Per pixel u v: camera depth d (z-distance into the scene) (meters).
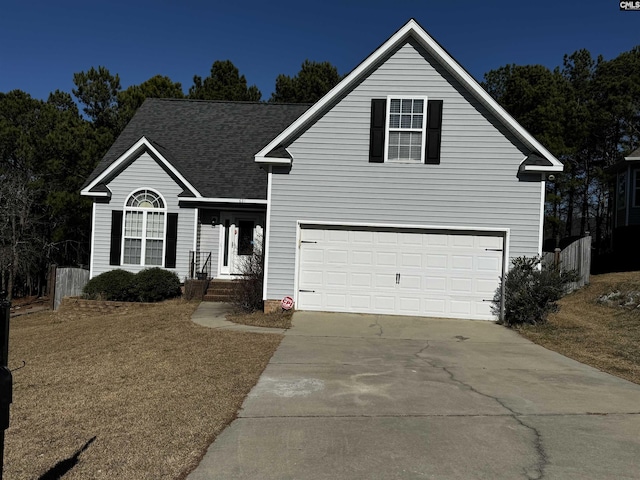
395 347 9.70
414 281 12.72
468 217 12.55
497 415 5.82
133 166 16.67
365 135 12.78
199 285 15.74
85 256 27.22
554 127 31.72
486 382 7.31
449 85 12.60
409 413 5.85
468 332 11.23
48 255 25.06
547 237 43.84
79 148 24.92
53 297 16.53
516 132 12.27
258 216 17.38
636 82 33.84
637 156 22.16
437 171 12.62
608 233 38.38
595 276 18.92
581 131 32.56
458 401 6.34
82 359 8.65
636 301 13.89
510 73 39.44
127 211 16.67
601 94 35.34
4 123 24.83
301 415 5.73
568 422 5.62
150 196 16.72
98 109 29.08
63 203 23.53
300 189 12.88
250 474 4.27
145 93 30.16
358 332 11.00
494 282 12.51
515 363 8.56
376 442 4.97
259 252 14.46
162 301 15.64
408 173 12.68
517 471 4.38
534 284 11.85
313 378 7.32
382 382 7.18
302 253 12.95
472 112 12.55
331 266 12.90
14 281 24.67
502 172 12.47
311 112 12.66
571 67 41.22
